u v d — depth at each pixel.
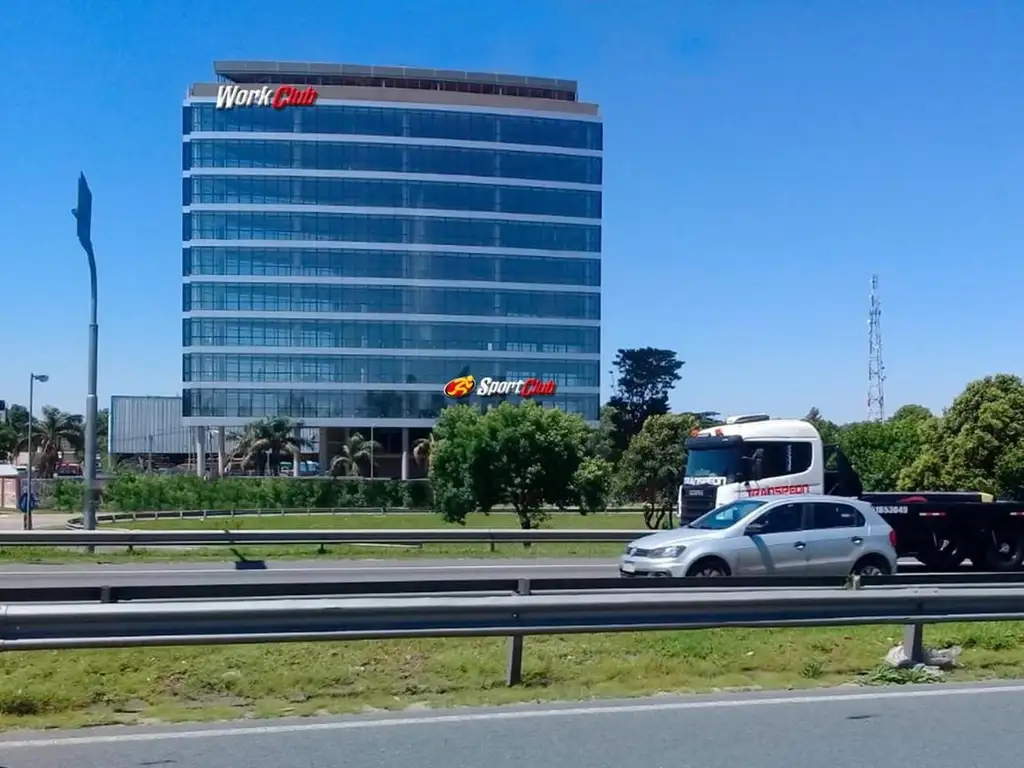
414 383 86.88
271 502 71.00
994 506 21.70
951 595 9.98
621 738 7.53
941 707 8.52
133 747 7.23
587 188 90.44
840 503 16.70
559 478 50.09
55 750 7.14
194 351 84.75
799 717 8.17
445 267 87.50
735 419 23.27
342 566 22.94
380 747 7.27
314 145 85.50
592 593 10.56
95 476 30.66
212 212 84.69
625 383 109.31
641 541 16.52
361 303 86.19
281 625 8.34
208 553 25.66
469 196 87.88
